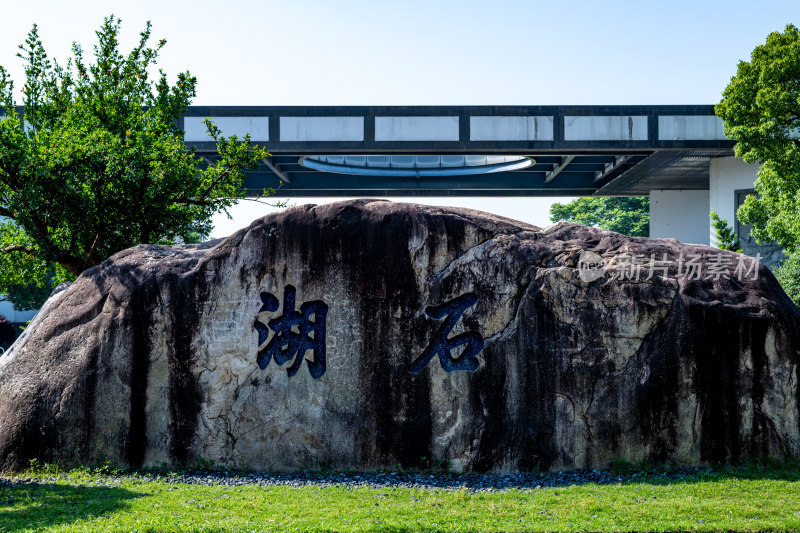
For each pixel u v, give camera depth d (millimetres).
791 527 8070
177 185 16016
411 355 11484
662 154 27438
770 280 11578
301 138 26578
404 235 11734
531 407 11148
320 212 12000
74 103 16938
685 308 11070
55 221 15438
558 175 35531
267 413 11562
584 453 10953
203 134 26531
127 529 8023
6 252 16062
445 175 35125
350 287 11688
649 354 11047
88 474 11312
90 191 15273
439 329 11508
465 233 11703
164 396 11773
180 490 9984
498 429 11148
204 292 11938
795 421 10883
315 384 11547
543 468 10961
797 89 18516
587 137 26344
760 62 19328
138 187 15539
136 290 12086
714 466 10781
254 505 9102
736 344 10992
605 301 11242
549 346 11234
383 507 9047
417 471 11172
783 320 11055
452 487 10250
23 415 11781
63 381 11875
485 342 11398
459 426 11250
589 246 11742
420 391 11391
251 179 33594
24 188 14250
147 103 17719
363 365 11523
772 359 10953
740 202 28312
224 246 12031
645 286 11211
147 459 11641
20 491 9906
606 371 11086
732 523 8203
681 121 26359
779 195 20062
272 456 11461
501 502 9180
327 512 8836
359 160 34344
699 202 36062
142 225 16375
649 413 10914
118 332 11953
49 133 15711
